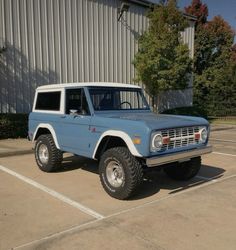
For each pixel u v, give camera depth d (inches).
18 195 230.4
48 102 296.5
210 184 261.1
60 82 591.2
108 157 224.1
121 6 666.2
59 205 209.8
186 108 821.2
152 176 286.4
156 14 681.0
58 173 294.2
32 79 552.4
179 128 226.4
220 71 1249.4
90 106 248.5
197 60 1384.1
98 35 649.0
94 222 182.1
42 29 559.2
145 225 178.2
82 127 251.6
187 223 181.6
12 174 290.4
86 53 630.5
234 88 1101.7
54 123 283.7
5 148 402.0
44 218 188.1
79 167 317.1
